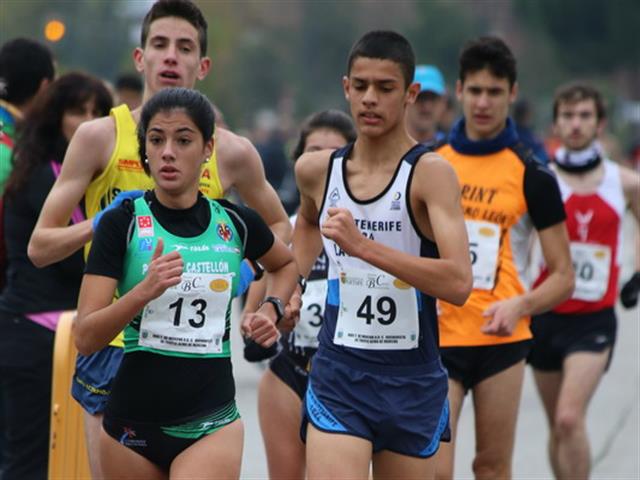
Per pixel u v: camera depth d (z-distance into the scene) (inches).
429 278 661.3
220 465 656.4
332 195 706.2
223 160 773.3
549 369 1074.7
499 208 890.1
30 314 898.1
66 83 892.6
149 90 793.6
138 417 657.0
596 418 1391.5
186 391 656.4
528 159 892.6
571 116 1083.9
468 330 869.8
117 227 650.8
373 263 660.1
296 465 863.1
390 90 685.9
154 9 792.3
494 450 877.8
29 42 994.7
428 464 700.7
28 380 901.2
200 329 658.2
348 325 699.4
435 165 680.4
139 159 725.9
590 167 1082.1
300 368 854.5
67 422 835.4
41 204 886.4
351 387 692.7
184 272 653.3
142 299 622.2
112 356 751.7
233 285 668.7
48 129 890.7
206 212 666.2
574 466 1017.5
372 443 692.7
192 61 792.3
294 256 741.3
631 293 1104.8
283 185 2222.0
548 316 1061.8
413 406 692.7
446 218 672.4
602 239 1071.6
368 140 697.0
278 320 703.7
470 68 900.6
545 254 887.1
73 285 904.9
